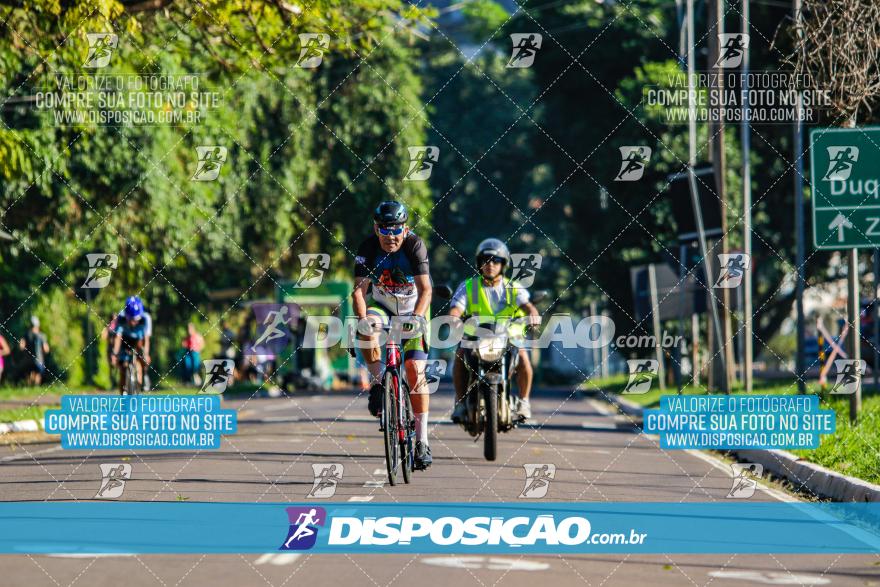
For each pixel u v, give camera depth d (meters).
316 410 65.69
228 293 113.25
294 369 108.31
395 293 27.92
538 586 17.81
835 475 30.02
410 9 52.12
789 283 116.44
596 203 113.50
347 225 103.12
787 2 91.56
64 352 89.38
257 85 87.69
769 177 104.94
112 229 73.69
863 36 42.12
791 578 18.95
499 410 33.22
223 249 97.38
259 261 103.56
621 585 18.03
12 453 39.34
